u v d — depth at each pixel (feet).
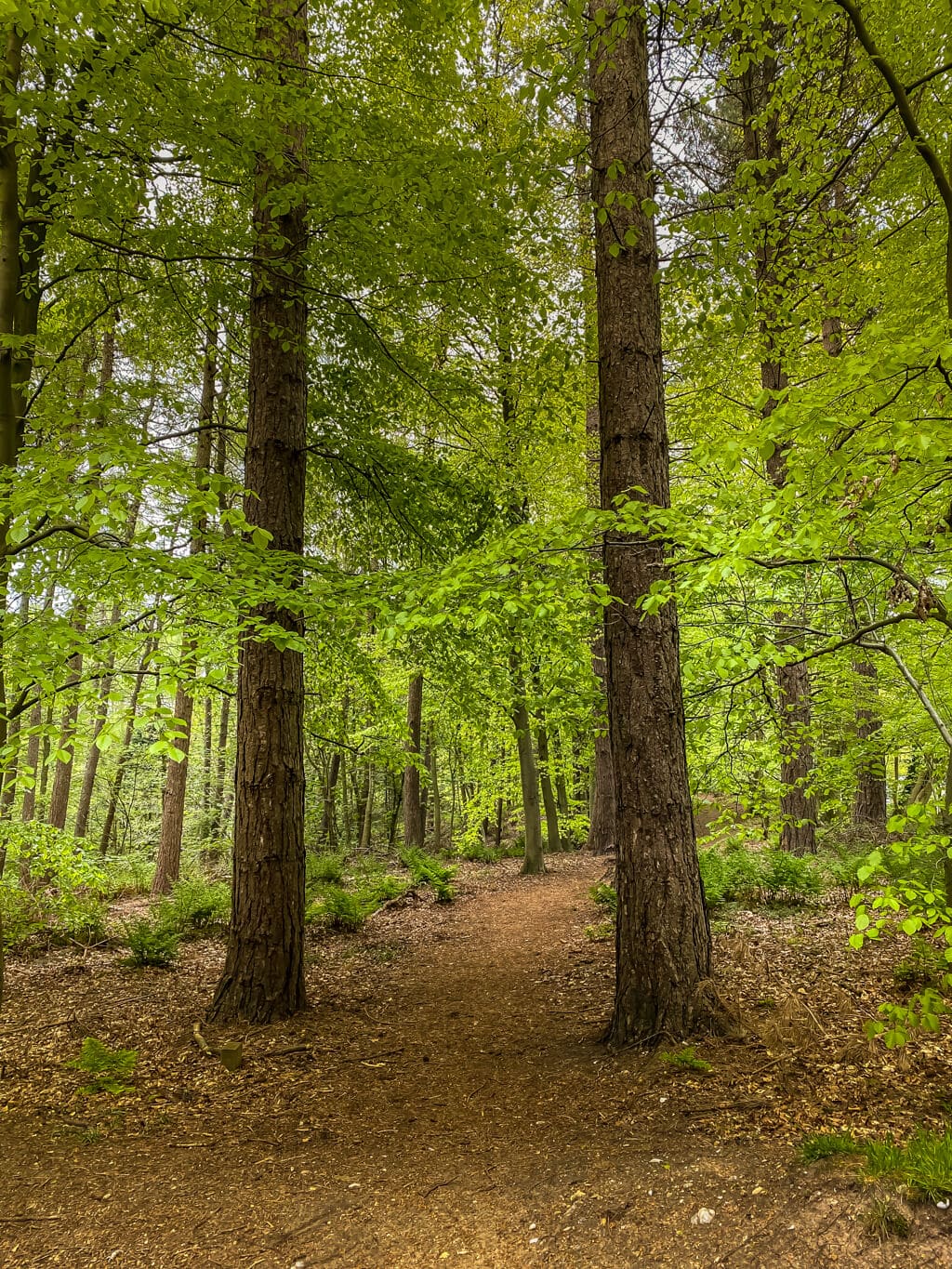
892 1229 8.25
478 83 20.42
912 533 12.49
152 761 59.98
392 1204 10.57
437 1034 19.16
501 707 33.04
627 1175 10.48
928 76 10.77
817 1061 13.08
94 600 14.60
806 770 30.30
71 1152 12.53
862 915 9.12
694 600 16.63
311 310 23.50
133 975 24.95
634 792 16.07
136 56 15.23
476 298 21.40
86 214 16.85
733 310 15.37
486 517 25.72
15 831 27.86
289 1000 20.38
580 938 28.63
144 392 19.99
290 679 21.17
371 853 67.15
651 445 16.78
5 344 14.76
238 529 13.91
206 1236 9.99
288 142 17.44
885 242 21.15
